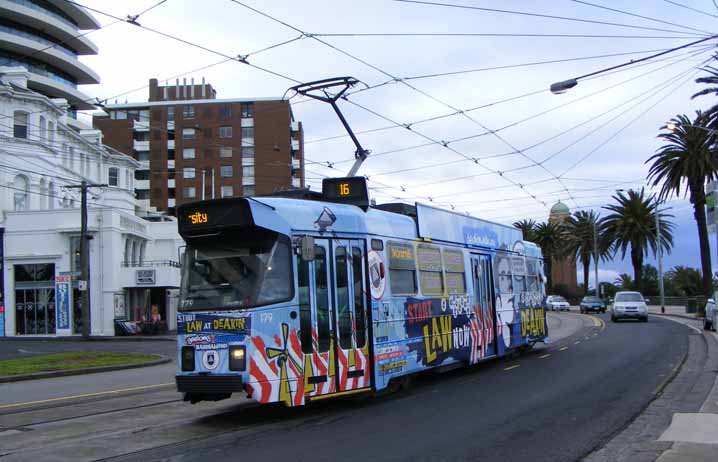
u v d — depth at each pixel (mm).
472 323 17000
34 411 12539
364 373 12188
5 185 47656
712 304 31578
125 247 49594
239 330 10500
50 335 45531
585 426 10070
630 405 11781
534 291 22125
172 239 57094
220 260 11117
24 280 46344
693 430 9273
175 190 94250
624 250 63062
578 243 78312
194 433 10031
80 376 20453
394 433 9750
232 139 93938
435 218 15852
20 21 74812
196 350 10773
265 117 93812
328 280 11727
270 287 10773
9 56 74688
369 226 12953
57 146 53844
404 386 14078
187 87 101625
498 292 19000
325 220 11906
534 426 10117
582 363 18562
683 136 41875
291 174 92688
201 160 94062
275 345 10633
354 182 13258
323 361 11328
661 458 7547
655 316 51344
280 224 11094
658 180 43812
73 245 46500
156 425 10789
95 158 62031
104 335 45344
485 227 18781
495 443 9000
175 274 49781
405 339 13648
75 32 79812
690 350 21547
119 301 47125
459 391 13945
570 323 42062
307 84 18703
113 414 11984
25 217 46688
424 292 14742
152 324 46562
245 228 10953
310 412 11812
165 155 95000
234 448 8938
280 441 9344
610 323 40875
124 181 67000
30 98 49875
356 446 8922
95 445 9195
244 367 10391
